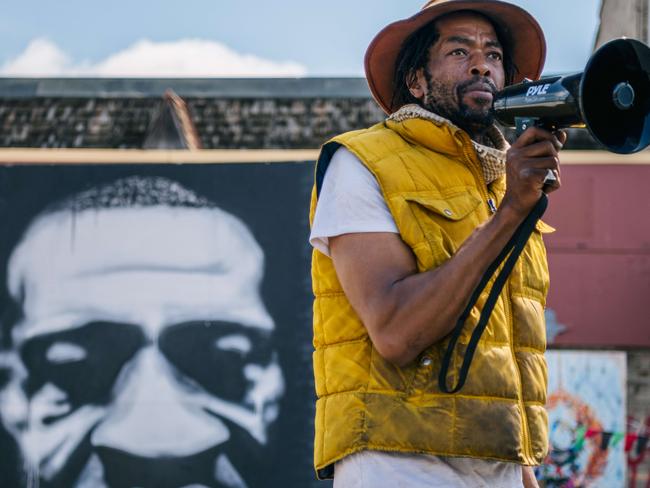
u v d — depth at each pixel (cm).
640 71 236
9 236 981
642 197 988
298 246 970
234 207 977
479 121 273
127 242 977
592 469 972
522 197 227
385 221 250
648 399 973
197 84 1037
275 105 1032
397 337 236
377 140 263
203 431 952
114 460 948
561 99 230
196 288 970
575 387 978
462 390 243
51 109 1021
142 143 1007
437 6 279
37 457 952
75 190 985
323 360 257
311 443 946
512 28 296
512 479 256
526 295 264
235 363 958
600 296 984
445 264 234
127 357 962
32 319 970
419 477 242
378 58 299
